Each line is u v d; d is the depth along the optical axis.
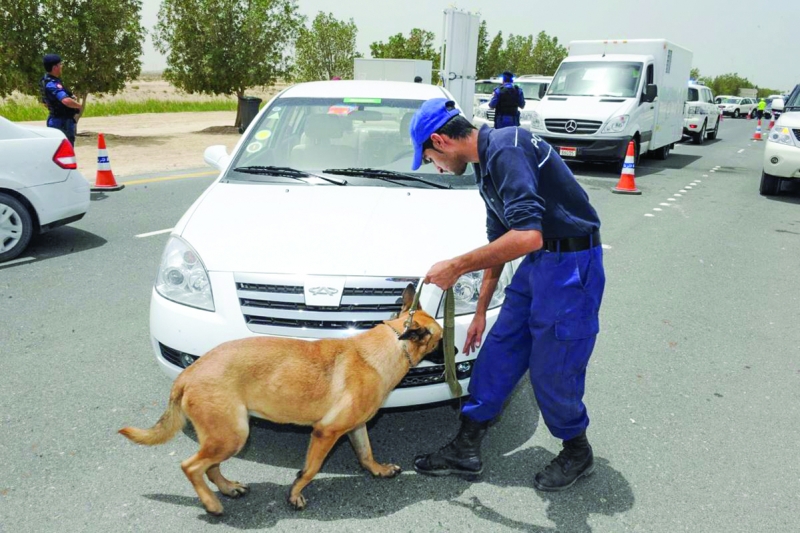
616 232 8.54
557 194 2.68
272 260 3.27
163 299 3.36
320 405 2.72
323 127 4.75
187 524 2.77
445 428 3.64
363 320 3.15
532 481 3.16
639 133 14.22
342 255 3.29
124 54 18.31
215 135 20.00
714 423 3.75
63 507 2.85
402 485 3.11
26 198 6.38
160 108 30.19
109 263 6.35
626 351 4.75
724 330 5.22
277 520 2.82
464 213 3.82
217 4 21.27
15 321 4.87
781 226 9.24
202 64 21.59
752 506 3.00
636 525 2.86
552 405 2.92
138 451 3.29
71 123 10.20
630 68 14.38
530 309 2.86
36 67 16.72
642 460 3.36
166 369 3.39
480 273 3.35
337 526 2.79
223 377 2.62
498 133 2.64
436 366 3.20
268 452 3.35
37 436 3.38
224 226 3.58
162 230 7.66
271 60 22.11
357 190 4.12
